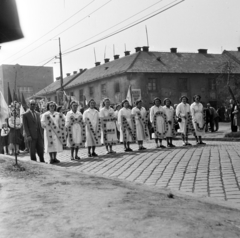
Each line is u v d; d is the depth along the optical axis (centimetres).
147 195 469
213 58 4119
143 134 1290
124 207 401
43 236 305
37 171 712
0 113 748
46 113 1066
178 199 446
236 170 748
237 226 331
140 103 1293
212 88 3838
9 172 698
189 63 3866
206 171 758
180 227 322
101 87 3988
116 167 893
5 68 5269
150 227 323
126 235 301
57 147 1059
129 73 3516
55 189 518
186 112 1364
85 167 930
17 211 392
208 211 385
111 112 1237
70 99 2878
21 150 1557
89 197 458
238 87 3831
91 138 1166
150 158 1008
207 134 1958
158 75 3609
